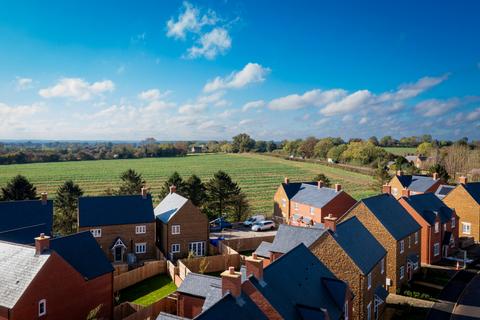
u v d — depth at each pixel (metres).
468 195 64.81
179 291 33.72
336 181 129.00
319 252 36.31
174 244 55.12
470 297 41.25
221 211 78.81
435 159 136.75
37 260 30.64
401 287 44.22
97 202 55.12
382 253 40.75
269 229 72.62
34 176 135.50
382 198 50.31
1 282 29.92
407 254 46.75
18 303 28.00
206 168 164.75
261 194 108.31
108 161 194.88
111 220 53.91
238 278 22.53
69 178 131.75
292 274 27.97
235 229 72.88
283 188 79.38
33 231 44.66
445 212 58.06
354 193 107.12
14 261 31.30
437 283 45.66
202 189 79.19
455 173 122.25
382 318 36.75
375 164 152.38
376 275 38.38
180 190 77.69
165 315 23.31
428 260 52.38
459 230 65.44
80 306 33.75
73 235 38.44
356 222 41.91
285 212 78.19
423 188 77.56
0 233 41.31
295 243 40.91
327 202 67.31
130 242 54.78
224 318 20.56
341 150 180.88
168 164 180.62
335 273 35.09
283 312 23.38
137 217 55.47
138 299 40.41
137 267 49.81
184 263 46.91
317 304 27.19
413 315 37.12
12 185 69.06
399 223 47.50
